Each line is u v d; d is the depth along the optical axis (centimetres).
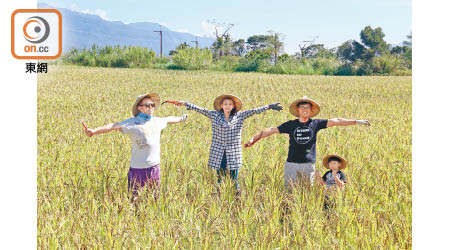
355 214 499
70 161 708
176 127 1014
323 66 5606
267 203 539
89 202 545
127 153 764
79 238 448
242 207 536
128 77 3425
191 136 927
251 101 1698
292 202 541
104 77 3366
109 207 514
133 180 584
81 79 3092
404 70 5516
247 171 690
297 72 5416
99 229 469
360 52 6856
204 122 1119
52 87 2347
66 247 441
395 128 1038
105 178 621
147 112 586
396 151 791
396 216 512
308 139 593
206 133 968
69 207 526
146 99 584
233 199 577
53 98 1781
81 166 681
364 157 737
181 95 1997
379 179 633
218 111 658
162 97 1873
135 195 565
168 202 538
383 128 1046
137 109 593
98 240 444
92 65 5856
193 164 707
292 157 602
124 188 602
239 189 616
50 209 517
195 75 3950
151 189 563
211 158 652
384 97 1989
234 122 644
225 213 517
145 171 581
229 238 462
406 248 451
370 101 1784
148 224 474
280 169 650
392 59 5556
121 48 5966
